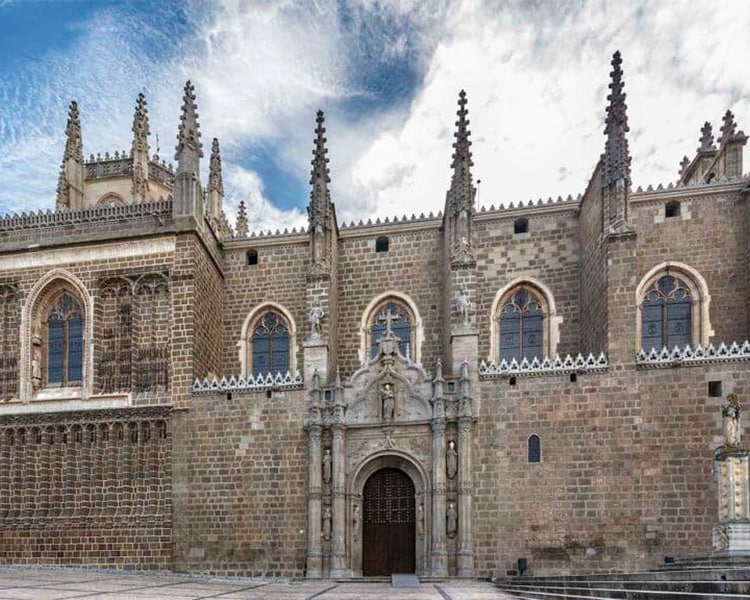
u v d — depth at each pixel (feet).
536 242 149.28
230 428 133.18
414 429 125.70
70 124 199.11
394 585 108.27
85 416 139.44
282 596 88.22
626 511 115.75
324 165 147.33
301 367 153.69
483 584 111.24
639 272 140.56
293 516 127.34
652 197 140.87
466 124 139.95
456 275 134.00
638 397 118.73
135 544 132.05
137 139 206.39
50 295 150.10
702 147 174.81
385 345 129.49
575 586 92.17
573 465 119.24
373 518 127.85
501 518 120.06
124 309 144.66
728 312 135.54
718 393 115.55
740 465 101.45
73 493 137.59
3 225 151.64
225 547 128.77
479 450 123.03
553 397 122.01
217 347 154.92
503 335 149.38
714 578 80.43
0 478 140.67
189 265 141.90
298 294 156.87
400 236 156.15
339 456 126.31
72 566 133.49
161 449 136.05
